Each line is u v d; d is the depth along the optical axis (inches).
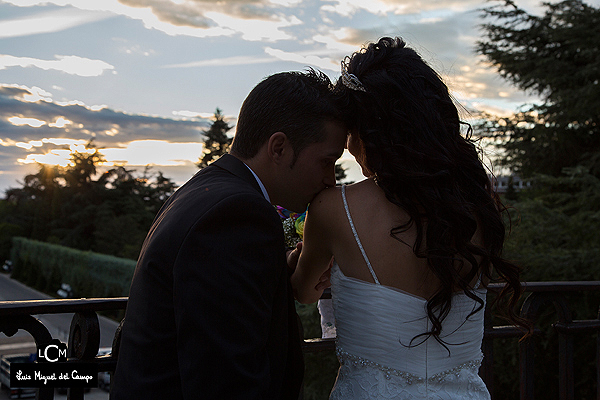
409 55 47.3
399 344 44.3
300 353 46.8
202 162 1825.8
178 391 37.0
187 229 37.4
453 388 46.3
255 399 35.4
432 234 42.9
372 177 49.3
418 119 44.1
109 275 1259.8
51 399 53.5
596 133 469.1
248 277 36.8
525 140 480.1
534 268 302.4
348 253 46.5
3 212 2522.1
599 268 280.7
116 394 39.6
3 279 1911.9
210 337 34.9
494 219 46.4
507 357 307.4
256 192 41.7
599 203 347.3
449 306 43.1
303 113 44.9
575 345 299.0
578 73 442.9
